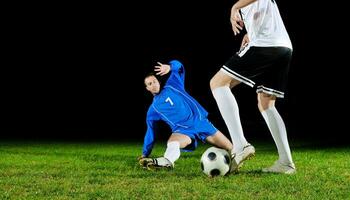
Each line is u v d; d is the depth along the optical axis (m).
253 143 13.95
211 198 4.82
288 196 4.87
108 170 6.91
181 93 7.74
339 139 14.53
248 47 6.34
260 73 6.40
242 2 6.17
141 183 5.68
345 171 6.81
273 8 6.46
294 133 17.45
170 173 6.54
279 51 6.29
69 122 23.11
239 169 7.03
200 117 7.74
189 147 7.71
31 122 22.89
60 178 6.07
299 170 6.94
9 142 13.74
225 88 6.50
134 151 10.92
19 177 6.12
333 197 4.88
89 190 5.23
